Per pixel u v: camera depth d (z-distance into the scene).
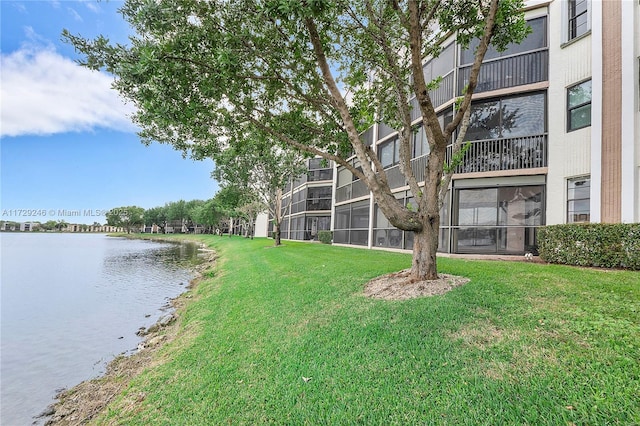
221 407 3.38
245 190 23.86
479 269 7.16
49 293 13.31
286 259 13.43
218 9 5.53
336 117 7.96
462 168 11.45
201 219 59.34
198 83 5.76
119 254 32.47
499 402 2.67
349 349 4.06
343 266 9.65
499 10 5.99
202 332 6.23
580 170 9.24
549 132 10.10
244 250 22.95
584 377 2.77
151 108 5.43
